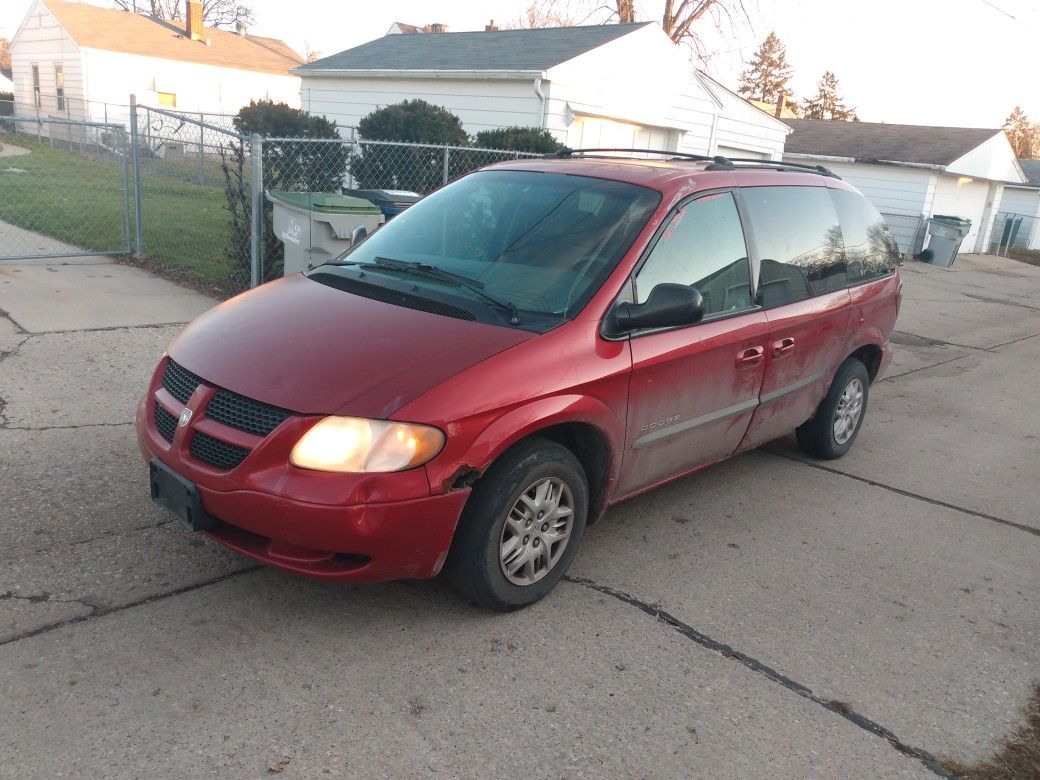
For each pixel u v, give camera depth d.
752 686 3.26
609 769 2.76
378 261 4.19
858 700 3.25
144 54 29.22
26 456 4.65
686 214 4.14
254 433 3.11
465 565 3.36
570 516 3.67
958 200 27.44
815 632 3.69
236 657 3.14
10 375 5.84
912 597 4.09
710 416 4.29
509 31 19.11
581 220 4.05
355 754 2.72
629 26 17.09
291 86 33.50
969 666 3.55
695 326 4.08
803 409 5.18
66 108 29.19
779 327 4.60
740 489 5.25
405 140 13.90
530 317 3.58
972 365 9.84
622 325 3.68
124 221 10.03
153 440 3.44
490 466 3.31
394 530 3.05
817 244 5.11
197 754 2.67
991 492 5.62
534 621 3.55
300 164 13.90
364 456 3.00
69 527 3.97
